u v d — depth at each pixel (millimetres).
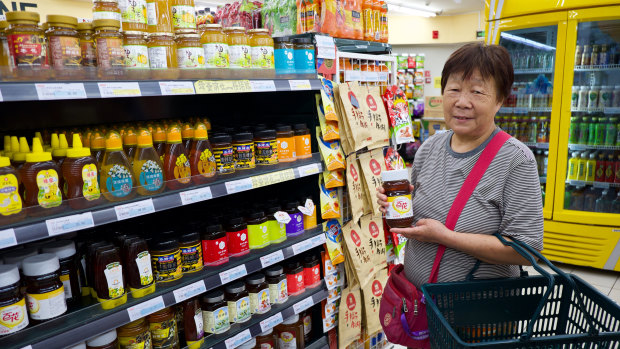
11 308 1331
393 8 9336
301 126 2332
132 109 2209
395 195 1574
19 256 1516
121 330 1679
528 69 4430
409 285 1550
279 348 2391
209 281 1837
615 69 3969
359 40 2652
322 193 2389
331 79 2438
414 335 1543
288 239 2307
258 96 2660
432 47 11008
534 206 1390
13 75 1262
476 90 1396
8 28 1372
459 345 1060
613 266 3918
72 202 1443
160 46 1711
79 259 1693
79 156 1470
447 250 1512
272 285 2234
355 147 2355
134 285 1647
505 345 1050
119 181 1566
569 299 1372
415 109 9055
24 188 1392
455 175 1529
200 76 1770
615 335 1057
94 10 1636
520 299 1417
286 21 2553
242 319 2078
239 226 2072
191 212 2344
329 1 2406
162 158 1796
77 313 1520
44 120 1887
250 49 2066
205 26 1887
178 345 1855
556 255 4203
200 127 1865
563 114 4031
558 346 1062
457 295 1390
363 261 2518
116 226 2002
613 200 4078
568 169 4266
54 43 1448
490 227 1458
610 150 4188
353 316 2561
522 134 4523
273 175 2062
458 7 9555
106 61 1545
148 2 1854
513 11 4195
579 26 4027
